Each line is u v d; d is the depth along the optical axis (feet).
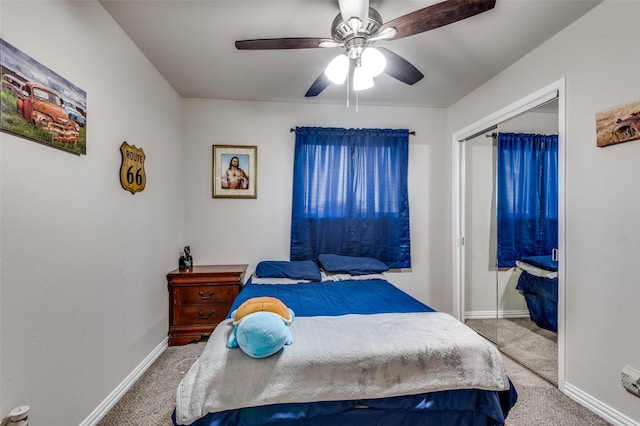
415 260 11.02
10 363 3.68
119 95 6.17
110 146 5.84
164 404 5.92
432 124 11.09
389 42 6.81
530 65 7.23
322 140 10.43
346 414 4.43
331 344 4.52
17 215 3.78
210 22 6.09
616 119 5.20
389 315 5.72
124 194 6.35
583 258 5.87
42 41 4.15
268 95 9.87
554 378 6.75
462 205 10.46
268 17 5.93
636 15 4.95
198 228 10.14
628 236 5.08
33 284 4.01
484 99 8.98
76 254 4.85
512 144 8.16
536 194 7.39
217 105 10.19
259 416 4.15
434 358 4.48
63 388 4.54
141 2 5.49
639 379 4.88
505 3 5.51
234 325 4.91
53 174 4.37
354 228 10.53
